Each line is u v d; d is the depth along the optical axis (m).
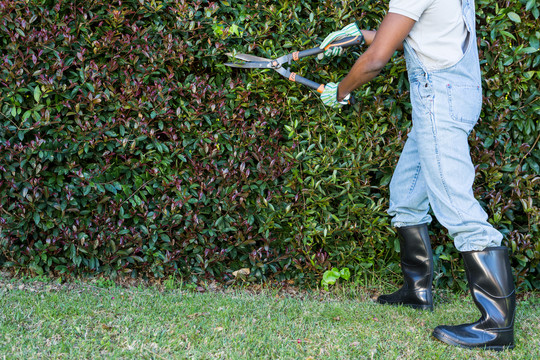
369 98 2.82
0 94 2.54
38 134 2.59
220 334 2.07
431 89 2.10
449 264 2.94
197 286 2.78
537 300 2.86
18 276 2.72
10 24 2.51
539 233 2.86
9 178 2.57
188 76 2.71
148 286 2.78
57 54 2.51
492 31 2.74
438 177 2.14
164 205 2.70
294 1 2.69
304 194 2.82
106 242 2.69
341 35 2.47
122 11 2.55
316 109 2.80
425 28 2.07
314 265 2.80
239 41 2.72
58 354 1.80
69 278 2.75
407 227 2.56
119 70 2.66
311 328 2.20
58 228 2.69
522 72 2.76
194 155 2.74
